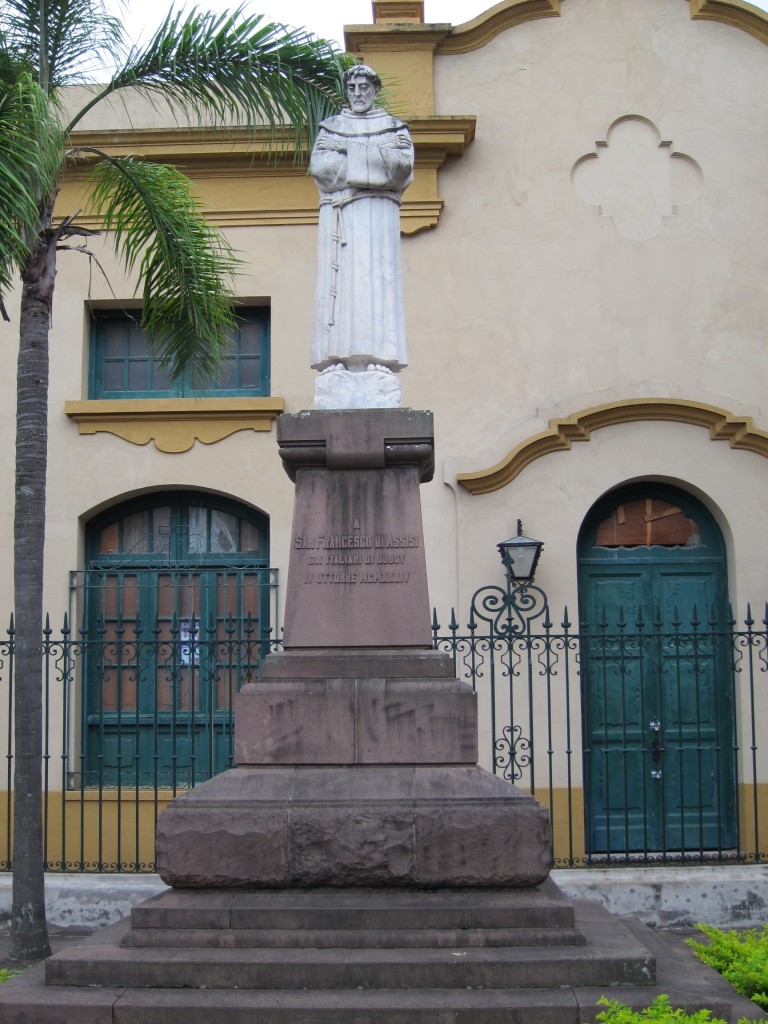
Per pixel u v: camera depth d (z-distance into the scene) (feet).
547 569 37.40
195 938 18.89
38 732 26.99
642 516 38.93
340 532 22.30
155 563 39.24
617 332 38.93
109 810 36.78
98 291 39.47
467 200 39.73
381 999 17.47
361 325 23.06
